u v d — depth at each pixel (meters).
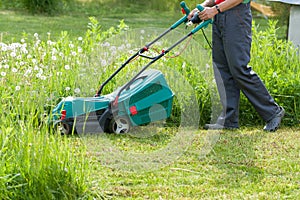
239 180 5.32
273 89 7.21
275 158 5.88
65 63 7.27
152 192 5.02
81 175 4.75
